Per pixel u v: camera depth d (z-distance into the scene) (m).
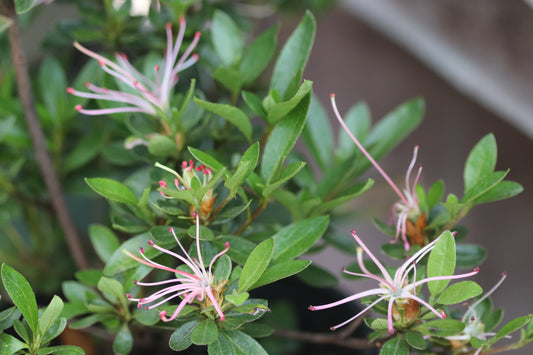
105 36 0.37
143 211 0.32
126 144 0.34
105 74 0.34
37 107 0.38
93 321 0.32
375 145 0.35
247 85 0.36
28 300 0.30
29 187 0.38
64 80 0.38
